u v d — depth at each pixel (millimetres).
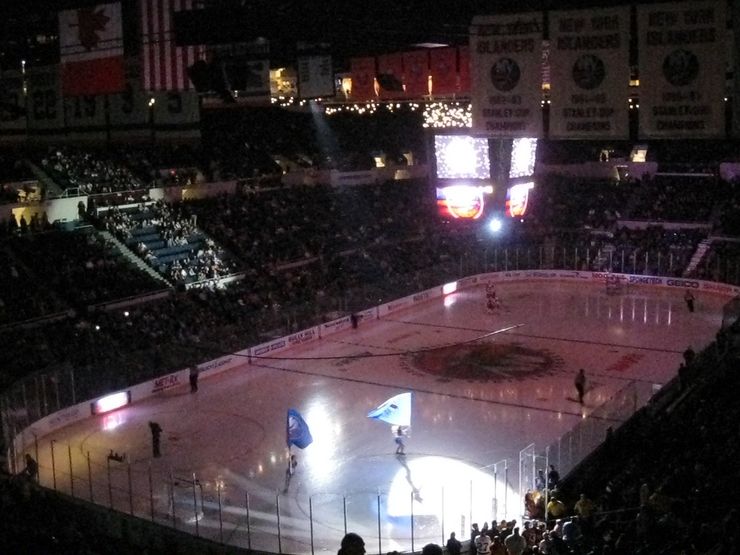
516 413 34219
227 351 42281
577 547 18141
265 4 22469
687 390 32219
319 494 26609
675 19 19578
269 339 44688
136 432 33031
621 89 20625
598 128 20984
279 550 22703
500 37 22062
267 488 27188
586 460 25875
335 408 35469
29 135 23859
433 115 37906
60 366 34094
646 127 20203
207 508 25531
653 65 19969
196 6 22375
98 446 31547
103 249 47344
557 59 21297
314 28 23938
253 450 30672
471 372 40344
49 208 49188
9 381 34094
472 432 32094
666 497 19406
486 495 26094
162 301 45625
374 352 44656
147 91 22344
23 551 19078
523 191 37375
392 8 24625
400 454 29875
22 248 44844
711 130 19484
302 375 40781
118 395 36312
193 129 25094
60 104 23172
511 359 42312
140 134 24141
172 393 38406
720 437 24625
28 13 26312
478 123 22562
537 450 29516
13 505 22328
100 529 24203
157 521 24359
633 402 29625
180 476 28219
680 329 47312
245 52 24219
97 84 22141
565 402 35438
